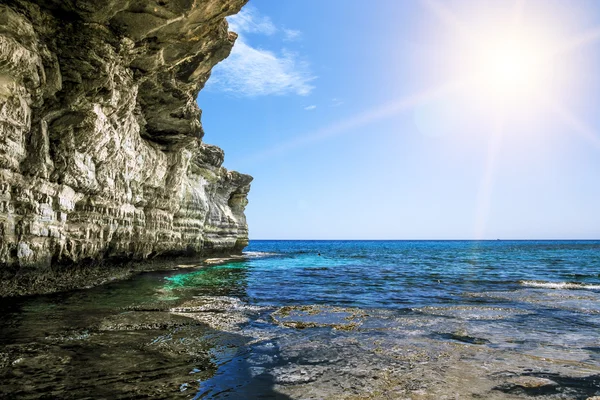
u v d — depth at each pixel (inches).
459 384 237.5
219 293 625.3
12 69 446.9
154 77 809.5
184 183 1299.2
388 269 1300.4
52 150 570.6
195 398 208.2
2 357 257.0
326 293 663.1
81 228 674.8
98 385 219.3
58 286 564.4
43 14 499.8
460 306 523.8
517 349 316.5
